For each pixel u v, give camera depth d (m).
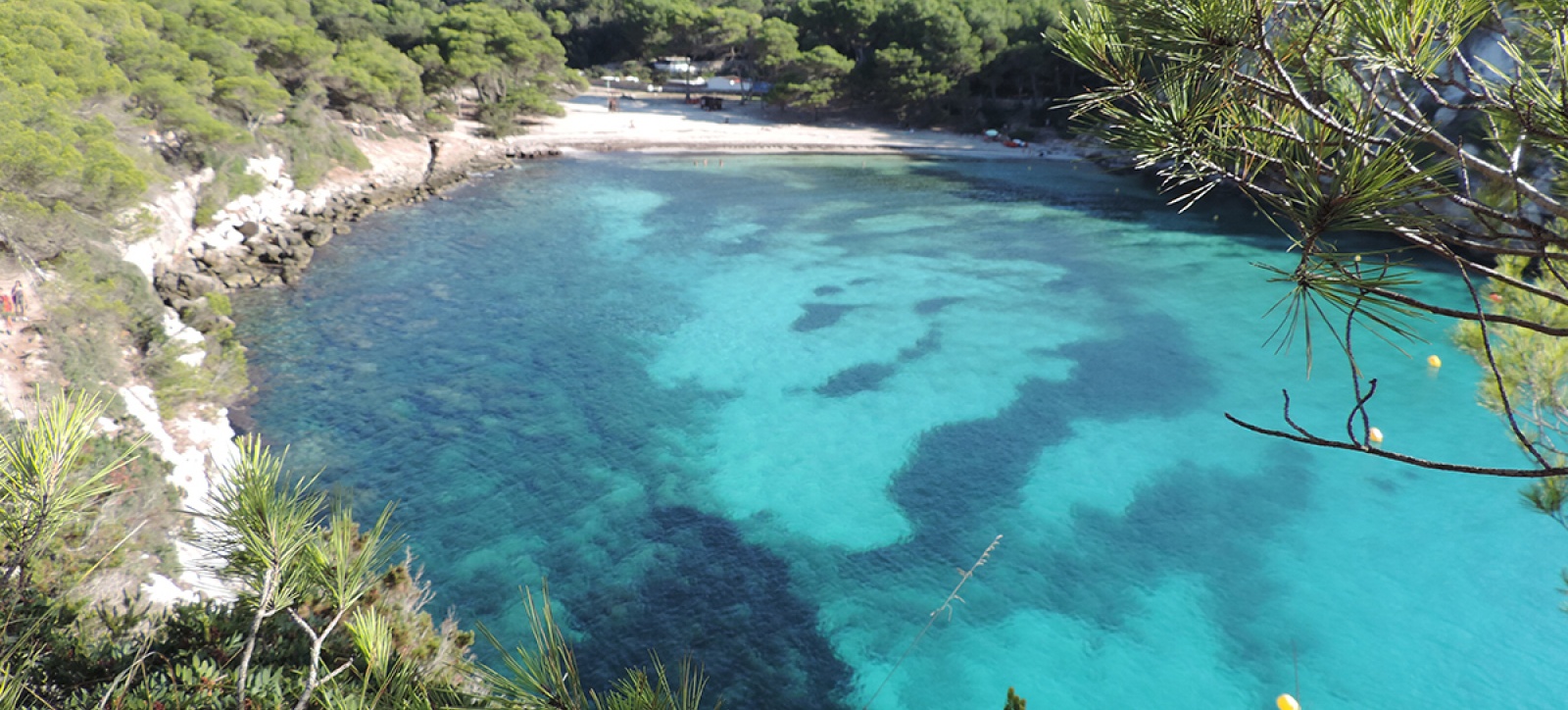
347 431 33.34
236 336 40.66
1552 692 22.62
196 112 49.69
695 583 26.17
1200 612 25.53
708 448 33.75
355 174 67.56
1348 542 28.62
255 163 56.88
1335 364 41.50
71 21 44.97
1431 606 25.70
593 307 47.75
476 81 97.19
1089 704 22.33
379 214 63.09
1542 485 8.22
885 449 34.06
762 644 23.97
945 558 27.72
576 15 136.00
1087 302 50.69
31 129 33.28
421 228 60.41
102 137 38.75
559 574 26.20
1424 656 23.84
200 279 42.91
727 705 22.00
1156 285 53.62
